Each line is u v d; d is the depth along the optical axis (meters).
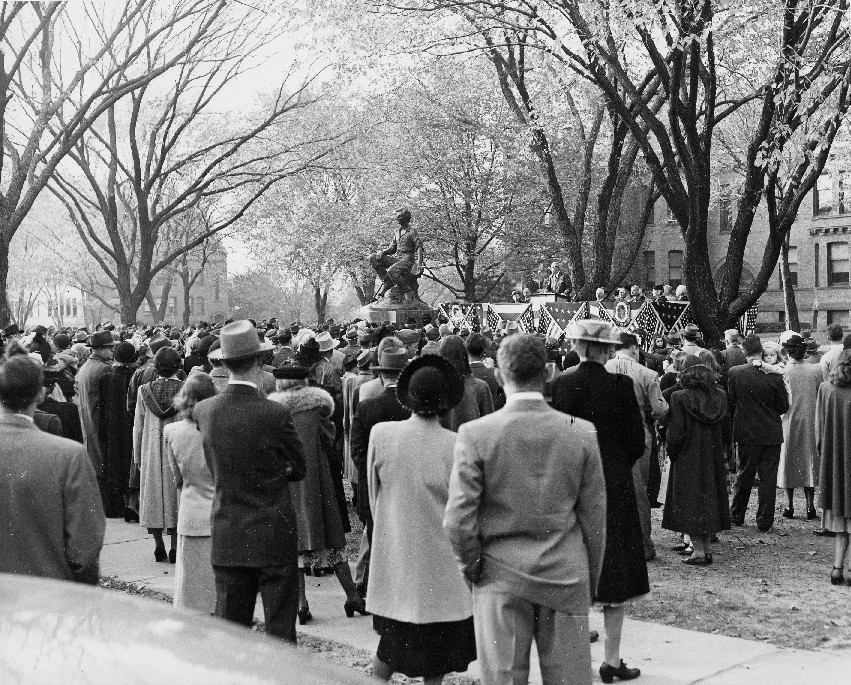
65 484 4.35
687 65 19.94
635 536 5.87
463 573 4.24
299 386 7.29
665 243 54.47
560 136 34.72
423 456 5.06
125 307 33.12
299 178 46.44
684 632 6.81
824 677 5.80
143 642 1.74
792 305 33.66
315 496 7.09
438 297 68.62
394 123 37.91
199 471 6.48
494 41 24.23
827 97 16.91
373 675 5.09
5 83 23.16
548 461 4.18
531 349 4.28
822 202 50.12
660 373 13.78
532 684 5.83
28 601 1.92
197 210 48.19
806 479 11.02
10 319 22.88
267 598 5.20
